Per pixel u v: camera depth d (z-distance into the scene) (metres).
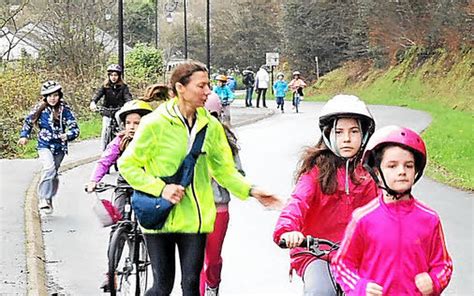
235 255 10.90
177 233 6.62
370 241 5.02
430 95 59.09
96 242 11.91
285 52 82.94
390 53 68.19
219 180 6.94
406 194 5.04
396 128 5.03
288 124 37.19
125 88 19.06
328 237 5.89
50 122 13.76
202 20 97.50
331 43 79.44
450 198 15.95
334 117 5.72
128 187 8.43
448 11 58.69
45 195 13.79
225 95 31.27
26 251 10.61
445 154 24.11
